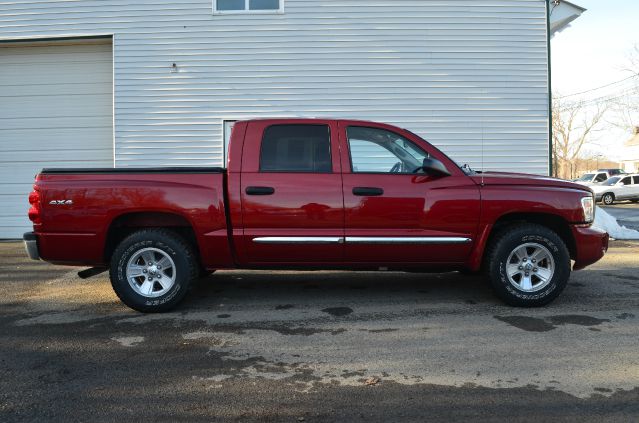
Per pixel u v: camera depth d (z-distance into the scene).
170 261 4.83
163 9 10.20
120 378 3.39
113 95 10.31
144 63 10.23
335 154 4.82
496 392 3.12
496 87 10.24
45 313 4.97
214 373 3.46
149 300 4.82
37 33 10.30
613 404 2.95
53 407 2.98
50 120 10.68
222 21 10.19
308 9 10.15
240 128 4.89
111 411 2.93
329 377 3.38
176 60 10.23
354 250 4.78
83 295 5.70
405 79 10.23
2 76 10.69
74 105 10.65
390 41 10.20
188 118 10.28
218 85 10.25
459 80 10.23
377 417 2.83
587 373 3.39
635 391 3.12
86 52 10.60
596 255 4.94
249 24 10.20
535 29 10.22
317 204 4.72
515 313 4.77
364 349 3.89
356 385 3.25
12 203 10.71
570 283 6.03
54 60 10.64
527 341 4.01
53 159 10.70
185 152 10.32
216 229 4.75
